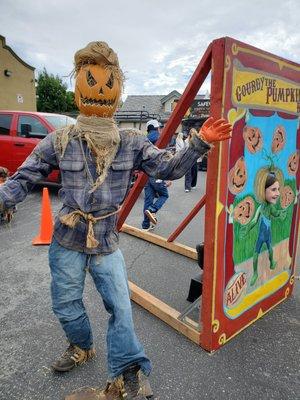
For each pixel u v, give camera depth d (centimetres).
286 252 287
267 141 233
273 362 223
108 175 162
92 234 165
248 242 238
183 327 247
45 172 169
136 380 181
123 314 172
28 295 306
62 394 195
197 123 1315
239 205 222
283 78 234
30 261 384
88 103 159
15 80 2294
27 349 232
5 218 538
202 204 365
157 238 436
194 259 392
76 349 210
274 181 241
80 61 162
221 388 201
